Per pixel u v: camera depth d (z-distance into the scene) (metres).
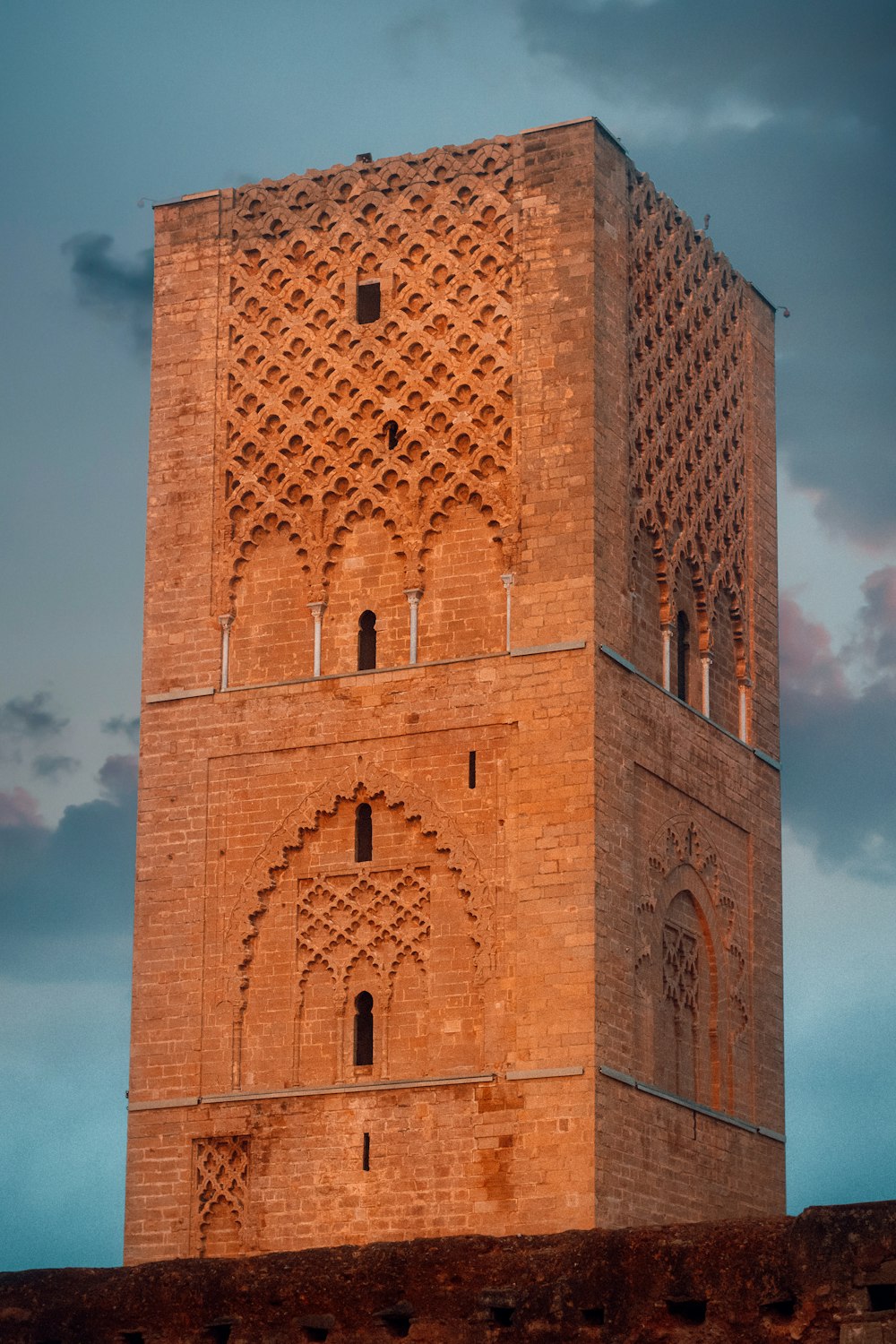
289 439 74.31
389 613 72.38
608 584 70.81
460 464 72.12
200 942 72.00
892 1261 48.59
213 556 74.50
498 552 71.44
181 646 74.31
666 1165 69.56
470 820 69.69
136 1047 71.94
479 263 73.06
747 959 76.06
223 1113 70.44
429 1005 69.06
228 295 76.00
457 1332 53.50
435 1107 68.19
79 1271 58.41
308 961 70.88
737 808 76.62
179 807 73.19
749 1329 49.88
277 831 71.88
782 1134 76.19
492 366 72.31
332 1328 54.75
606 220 73.00
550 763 69.12
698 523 76.62
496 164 73.56
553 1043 67.31
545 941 68.12
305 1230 68.81
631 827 70.31
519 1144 67.06
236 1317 55.91
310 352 74.56
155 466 75.75
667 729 72.94
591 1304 51.97
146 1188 70.81
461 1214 67.19
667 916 72.06
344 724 71.81
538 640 70.06
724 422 78.94
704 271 78.81
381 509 72.94
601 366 71.81
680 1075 71.94
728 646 78.19
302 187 75.69
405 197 74.31
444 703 70.75
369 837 71.19
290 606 73.56
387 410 73.25
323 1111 69.38
